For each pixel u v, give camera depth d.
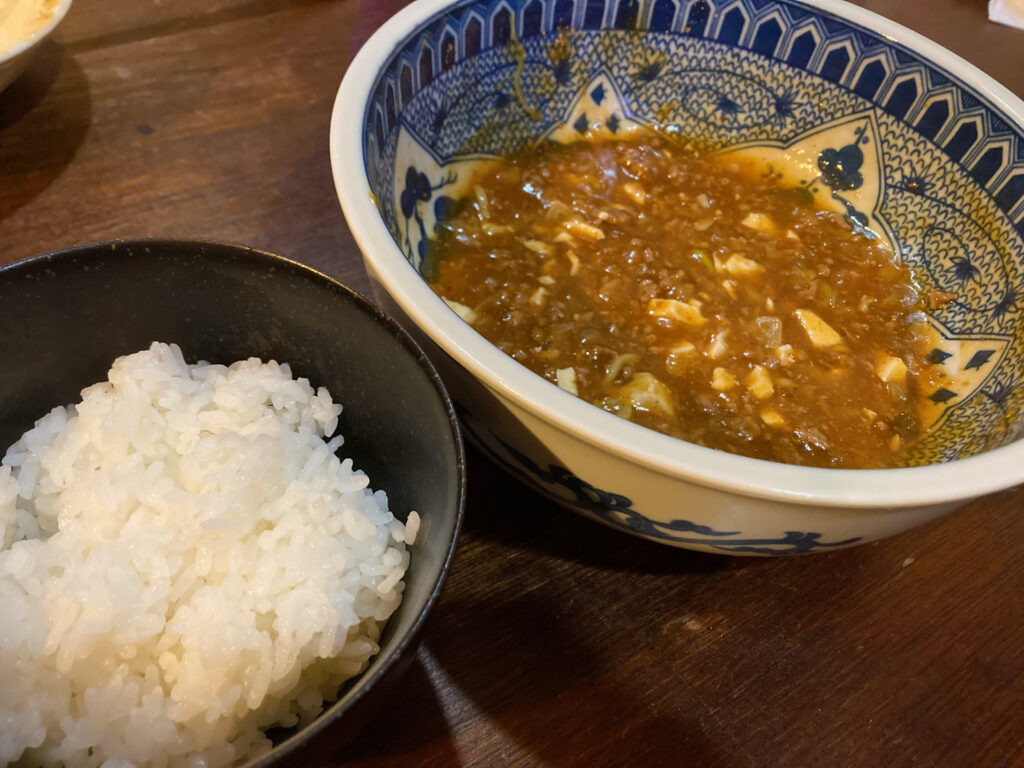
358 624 0.15
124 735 0.13
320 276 0.16
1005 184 0.23
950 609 0.19
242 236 0.24
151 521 0.15
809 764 0.16
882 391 0.21
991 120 0.23
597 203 0.25
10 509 0.15
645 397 0.20
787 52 0.26
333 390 0.18
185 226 0.24
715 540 0.16
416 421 0.15
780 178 0.28
